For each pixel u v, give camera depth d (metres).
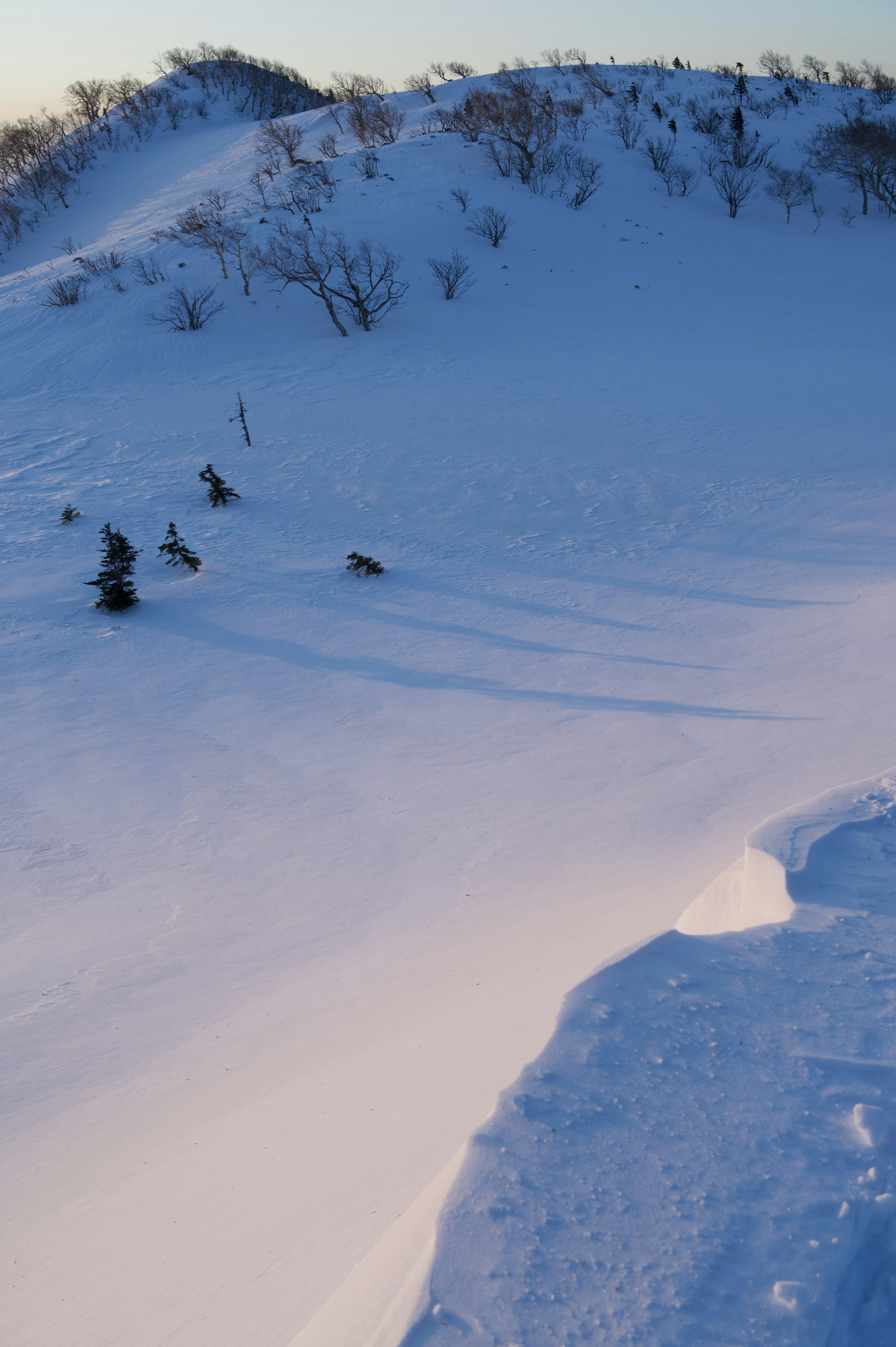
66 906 9.16
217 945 8.10
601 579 22.00
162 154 111.81
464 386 41.97
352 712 14.54
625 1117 2.30
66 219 96.69
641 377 42.53
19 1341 3.18
